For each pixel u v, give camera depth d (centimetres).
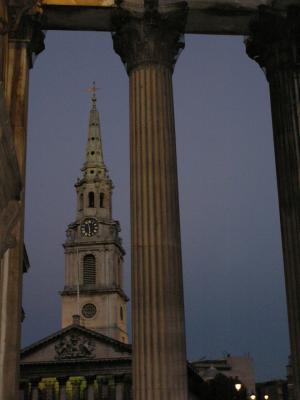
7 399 1652
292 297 1841
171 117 1934
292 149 1948
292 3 2064
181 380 1684
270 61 2064
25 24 1945
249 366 15262
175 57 2030
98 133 14575
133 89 1956
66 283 13100
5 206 1582
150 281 1747
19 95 1889
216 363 15362
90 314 12825
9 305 1700
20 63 1919
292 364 1808
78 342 9994
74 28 2106
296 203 1900
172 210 1827
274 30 2050
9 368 1669
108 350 9906
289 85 2014
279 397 12494
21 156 1838
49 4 2011
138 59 1967
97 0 2030
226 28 2136
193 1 2045
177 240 1809
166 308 1725
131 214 1845
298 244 1866
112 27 2078
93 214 13588
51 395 9794
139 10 2008
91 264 13225
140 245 1788
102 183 13912
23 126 1870
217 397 10056
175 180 1870
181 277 1788
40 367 9938
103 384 9725
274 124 2023
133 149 1892
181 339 1723
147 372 1675
